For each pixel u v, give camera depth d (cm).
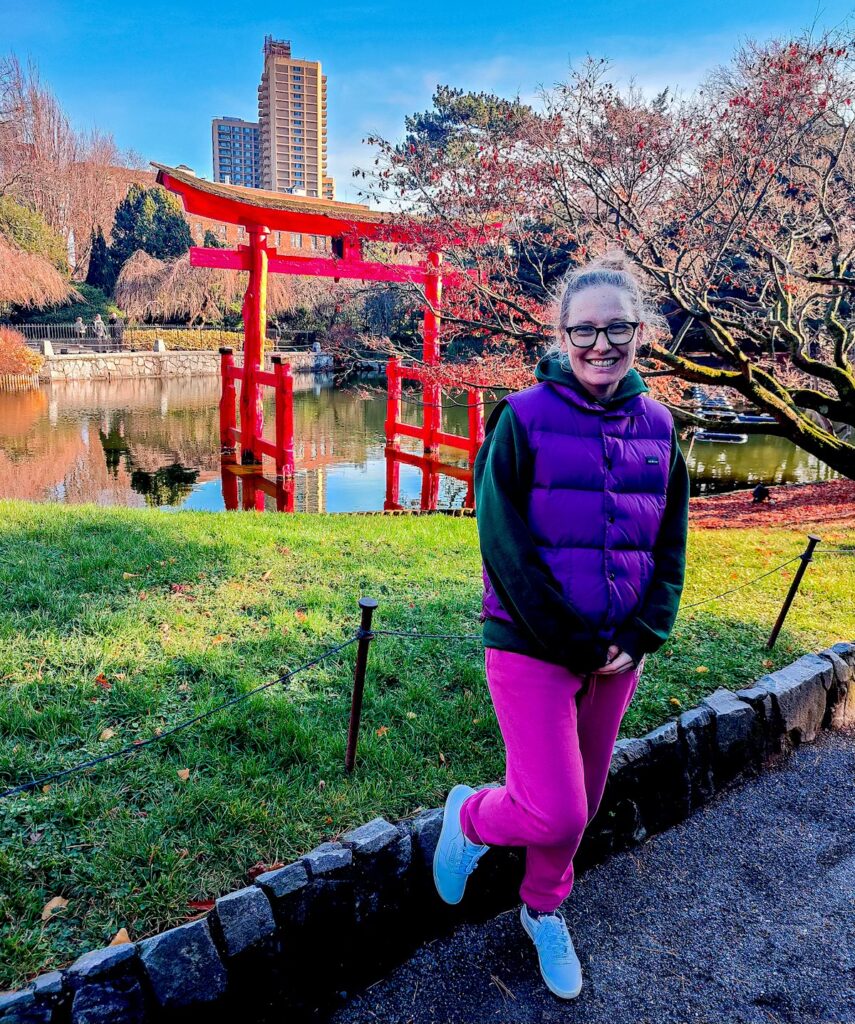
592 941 215
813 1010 194
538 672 171
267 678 322
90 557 473
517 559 165
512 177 743
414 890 215
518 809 175
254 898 189
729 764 300
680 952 212
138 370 4003
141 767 254
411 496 1246
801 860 256
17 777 243
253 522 666
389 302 2573
